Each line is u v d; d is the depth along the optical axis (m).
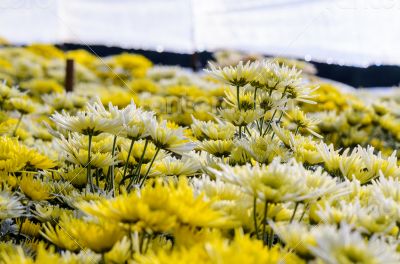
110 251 0.59
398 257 0.57
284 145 0.95
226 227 0.59
